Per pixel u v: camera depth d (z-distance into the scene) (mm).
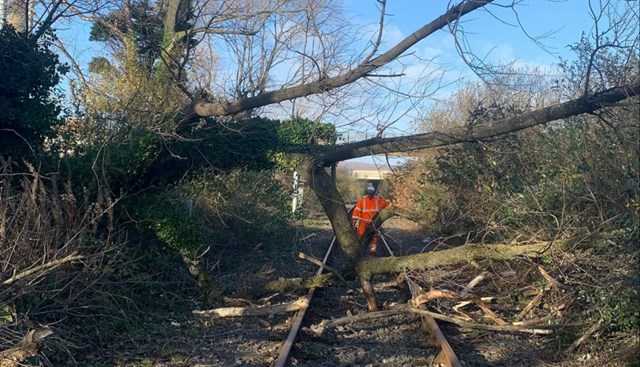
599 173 10289
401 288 13375
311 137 14008
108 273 10141
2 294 8188
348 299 13164
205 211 17250
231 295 13219
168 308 11844
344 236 12570
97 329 9422
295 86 11727
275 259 19484
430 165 19469
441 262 11203
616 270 8953
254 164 14008
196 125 13250
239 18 14516
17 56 11492
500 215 12891
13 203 9266
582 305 9773
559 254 10039
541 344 9734
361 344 9875
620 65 10227
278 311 11320
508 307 11891
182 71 14273
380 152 12148
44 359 7902
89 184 11281
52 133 11977
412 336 10375
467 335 10281
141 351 9148
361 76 11164
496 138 12336
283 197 22047
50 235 9336
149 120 12562
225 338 10148
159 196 13016
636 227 8445
